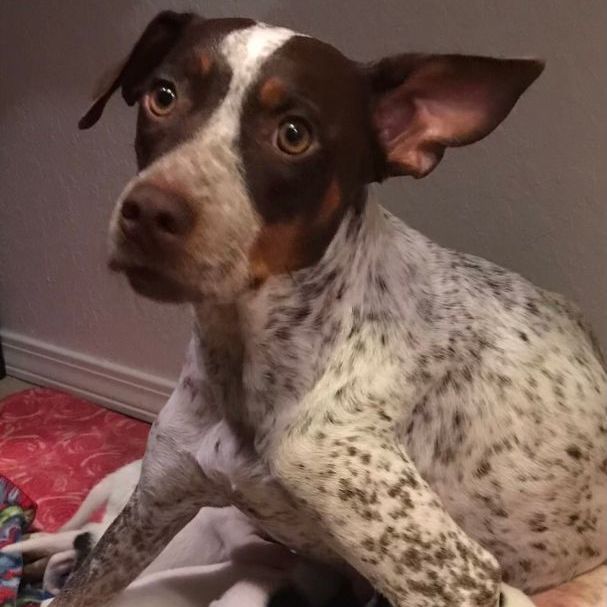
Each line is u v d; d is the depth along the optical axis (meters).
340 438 0.45
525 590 0.55
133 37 0.76
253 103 0.40
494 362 0.50
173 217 0.37
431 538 0.45
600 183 0.60
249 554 0.59
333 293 0.46
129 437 0.86
